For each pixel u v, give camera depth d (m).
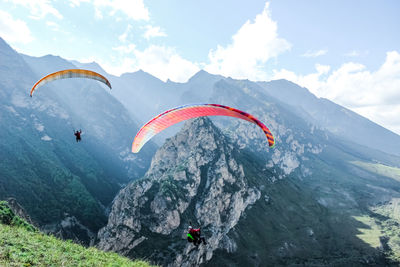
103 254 18.52
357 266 196.62
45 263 13.88
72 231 188.88
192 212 178.75
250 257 179.25
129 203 152.62
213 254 165.38
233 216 198.75
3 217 24.92
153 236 145.25
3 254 13.20
